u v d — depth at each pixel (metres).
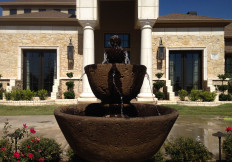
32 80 16.12
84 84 12.74
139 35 16.70
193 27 15.56
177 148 3.77
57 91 14.49
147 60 12.56
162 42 15.60
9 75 15.45
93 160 2.51
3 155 3.30
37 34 15.57
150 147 2.42
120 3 16.80
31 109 11.37
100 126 2.23
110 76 2.90
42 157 3.54
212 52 15.47
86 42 12.73
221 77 14.71
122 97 3.09
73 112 3.48
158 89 15.05
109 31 16.77
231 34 16.97
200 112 10.67
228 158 3.83
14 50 15.51
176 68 16.12
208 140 5.40
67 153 4.02
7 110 11.03
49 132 6.31
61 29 15.59
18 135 3.66
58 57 15.53
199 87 16.00
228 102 13.38
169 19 15.04
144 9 12.52
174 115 2.55
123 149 2.31
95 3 12.62
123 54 3.35
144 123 2.25
